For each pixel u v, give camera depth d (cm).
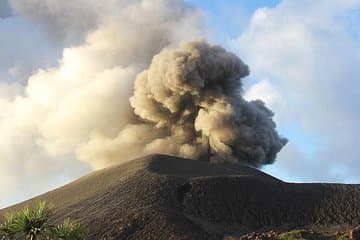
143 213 14338
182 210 15350
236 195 16188
